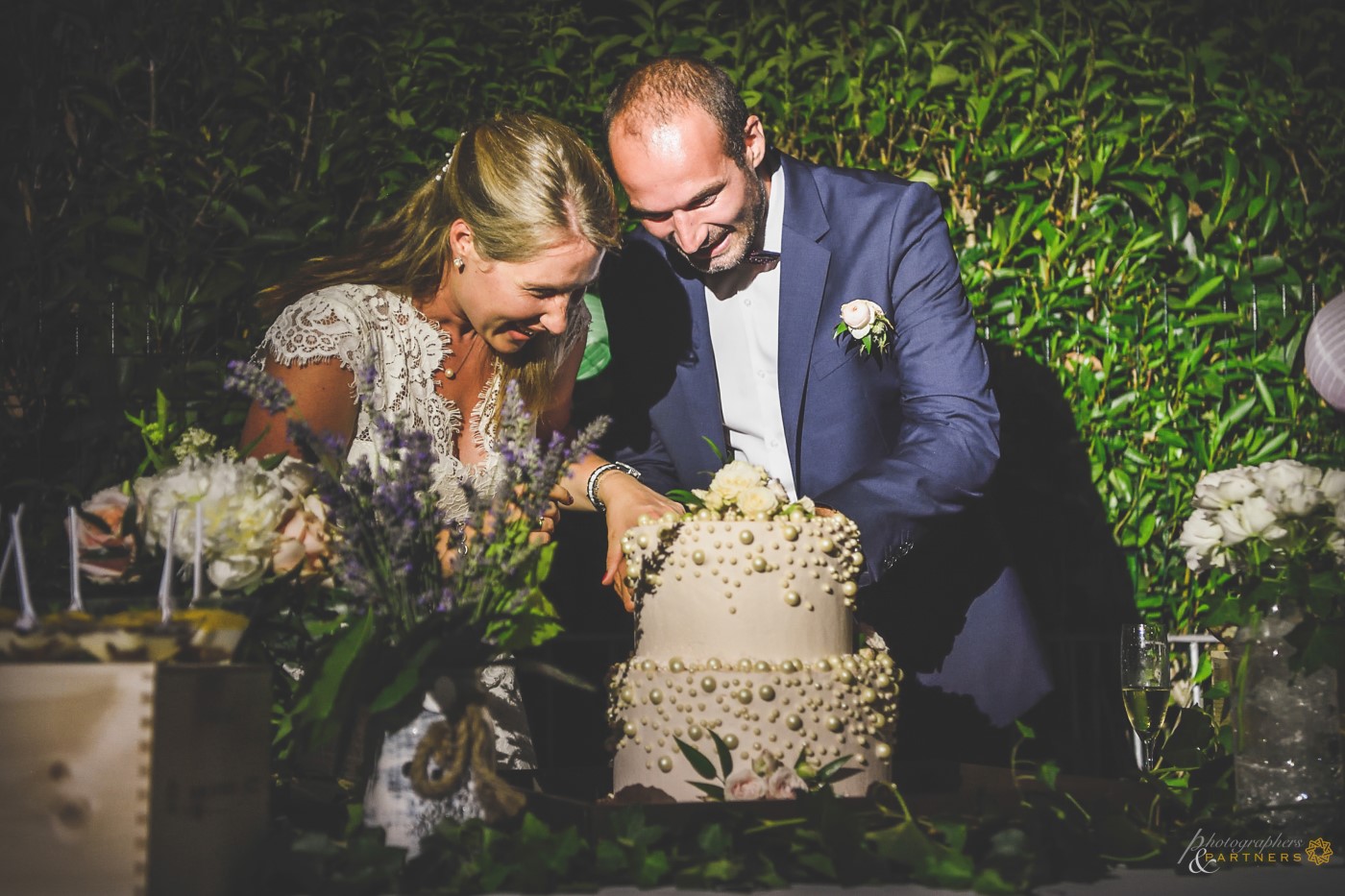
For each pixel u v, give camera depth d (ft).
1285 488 5.53
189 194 10.48
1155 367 11.91
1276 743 5.28
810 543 5.53
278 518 4.97
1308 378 11.30
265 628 5.44
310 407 6.57
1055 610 11.71
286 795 5.28
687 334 8.62
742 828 4.67
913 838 4.48
